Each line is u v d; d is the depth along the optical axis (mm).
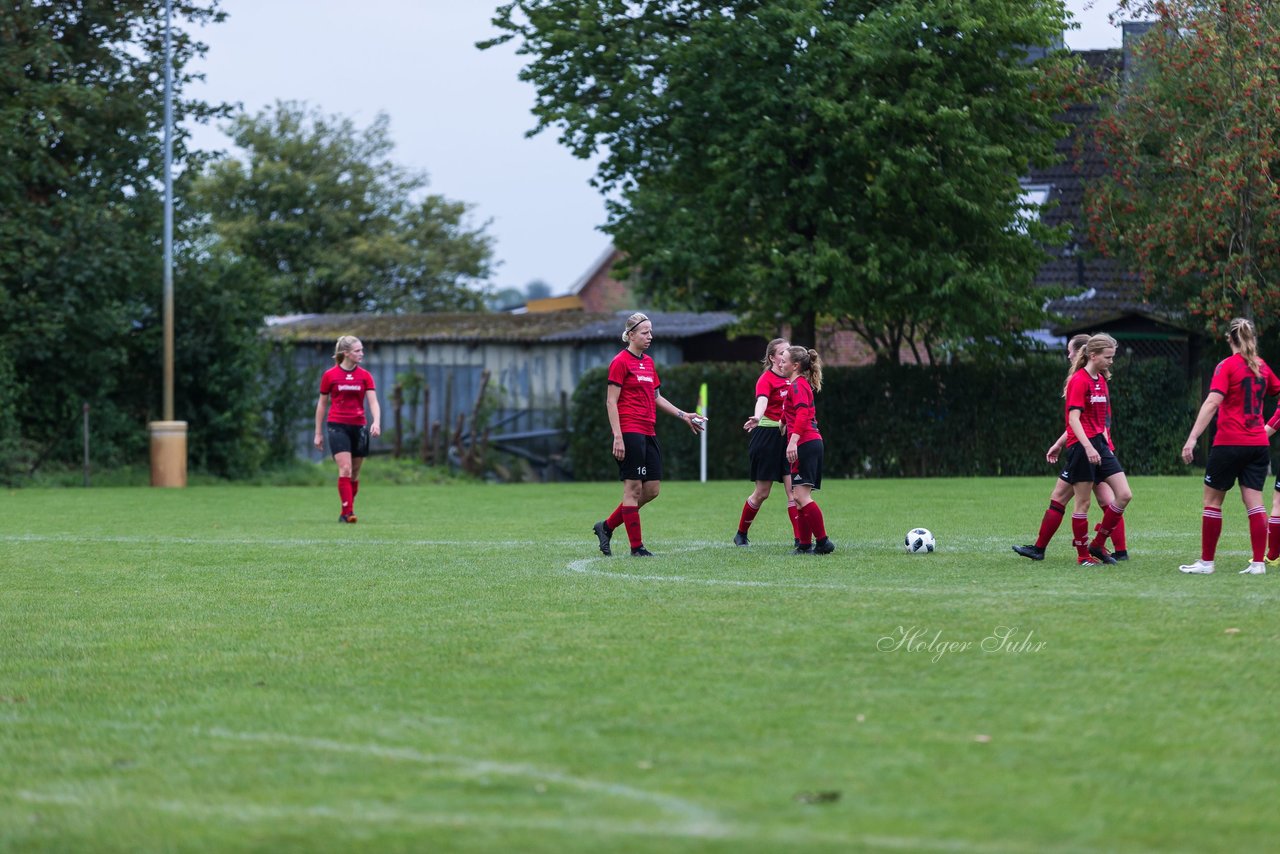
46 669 29672
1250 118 116188
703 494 95000
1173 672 27594
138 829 18562
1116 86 126062
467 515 75688
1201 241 119000
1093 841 17672
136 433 119188
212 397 121500
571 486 113062
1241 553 50406
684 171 121188
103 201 115812
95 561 51219
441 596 40156
